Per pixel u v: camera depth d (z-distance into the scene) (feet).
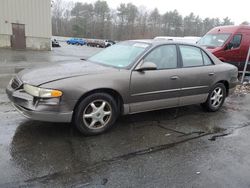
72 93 12.87
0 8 75.92
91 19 319.68
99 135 14.23
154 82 15.48
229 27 37.52
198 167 11.62
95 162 11.45
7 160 11.10
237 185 10.41
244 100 24.44
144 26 309.63
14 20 78.74
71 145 12.82
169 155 12.56
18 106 13.58
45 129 14.40
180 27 303.27
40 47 85.40
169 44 16.84
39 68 14.98
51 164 11.03
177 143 13.94
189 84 17.26
